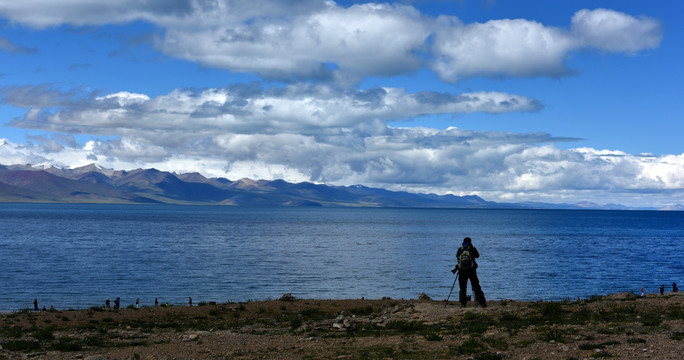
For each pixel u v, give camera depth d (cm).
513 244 14775
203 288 6581
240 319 2670
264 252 11812
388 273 8206
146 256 10650
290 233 19688
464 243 2266
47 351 1712
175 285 6812
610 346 1298
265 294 6128
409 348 1470
